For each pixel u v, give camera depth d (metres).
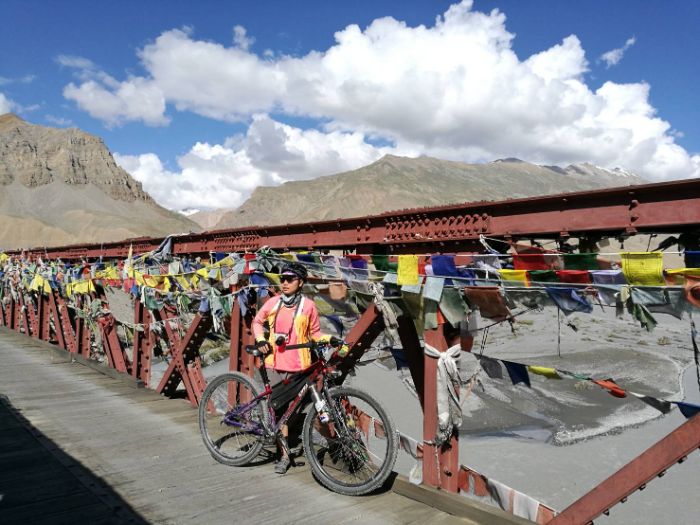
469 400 13.00
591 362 15.48
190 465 4.75
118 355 9.17
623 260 2.84
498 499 3.68
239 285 6.16
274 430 4.46
